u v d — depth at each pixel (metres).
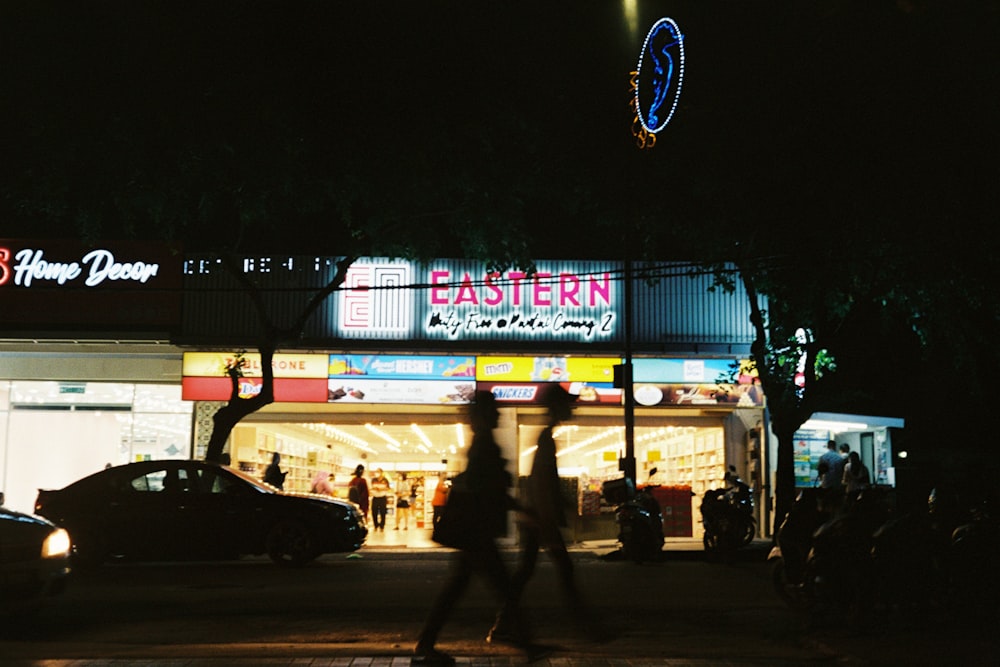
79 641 9.78
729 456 25.83
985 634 10.16
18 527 10.48
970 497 13.34
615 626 10.81
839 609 11.71
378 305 24.98
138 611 11.88
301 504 17.11
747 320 25.58
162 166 20.52
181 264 24.34
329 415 25.33
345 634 10.27
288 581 15.11
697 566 18.30
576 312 25.17
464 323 25.02
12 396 25.22
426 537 26.53
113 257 24.27
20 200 21.42
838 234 20.53
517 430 25.22
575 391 25.17
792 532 12.44
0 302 23.97
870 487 12.19
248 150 20.08
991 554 12.16
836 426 26.33
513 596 8.55
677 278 25.56
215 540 16.89
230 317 24.67
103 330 24.03
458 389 25.05
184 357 24.75
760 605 12.65
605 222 23.47
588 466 28.45
